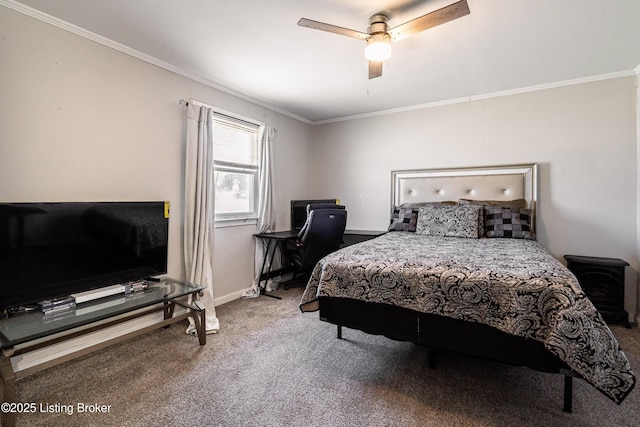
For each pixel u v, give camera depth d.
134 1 1.83
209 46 2.38
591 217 2.96
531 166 3.19
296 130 4.41
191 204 2.82
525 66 2.72
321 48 2.41
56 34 2.03
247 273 3.60
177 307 2.74
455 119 3.63
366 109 4.06
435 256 1.98
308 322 2.73
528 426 1.43
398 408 1.57
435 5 1.88
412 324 1.76
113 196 2.34
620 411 1.53
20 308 1.82
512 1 1.81
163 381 1.82
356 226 4.39
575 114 3.02
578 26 2.08
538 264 1.69
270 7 1.90
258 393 1.70
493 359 1.54
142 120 2.53
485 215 3.14
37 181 1.96
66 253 1.96
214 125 3.25
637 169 2.78
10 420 1.41
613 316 2.68
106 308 1.95
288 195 4.29
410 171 3.89
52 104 2.02
